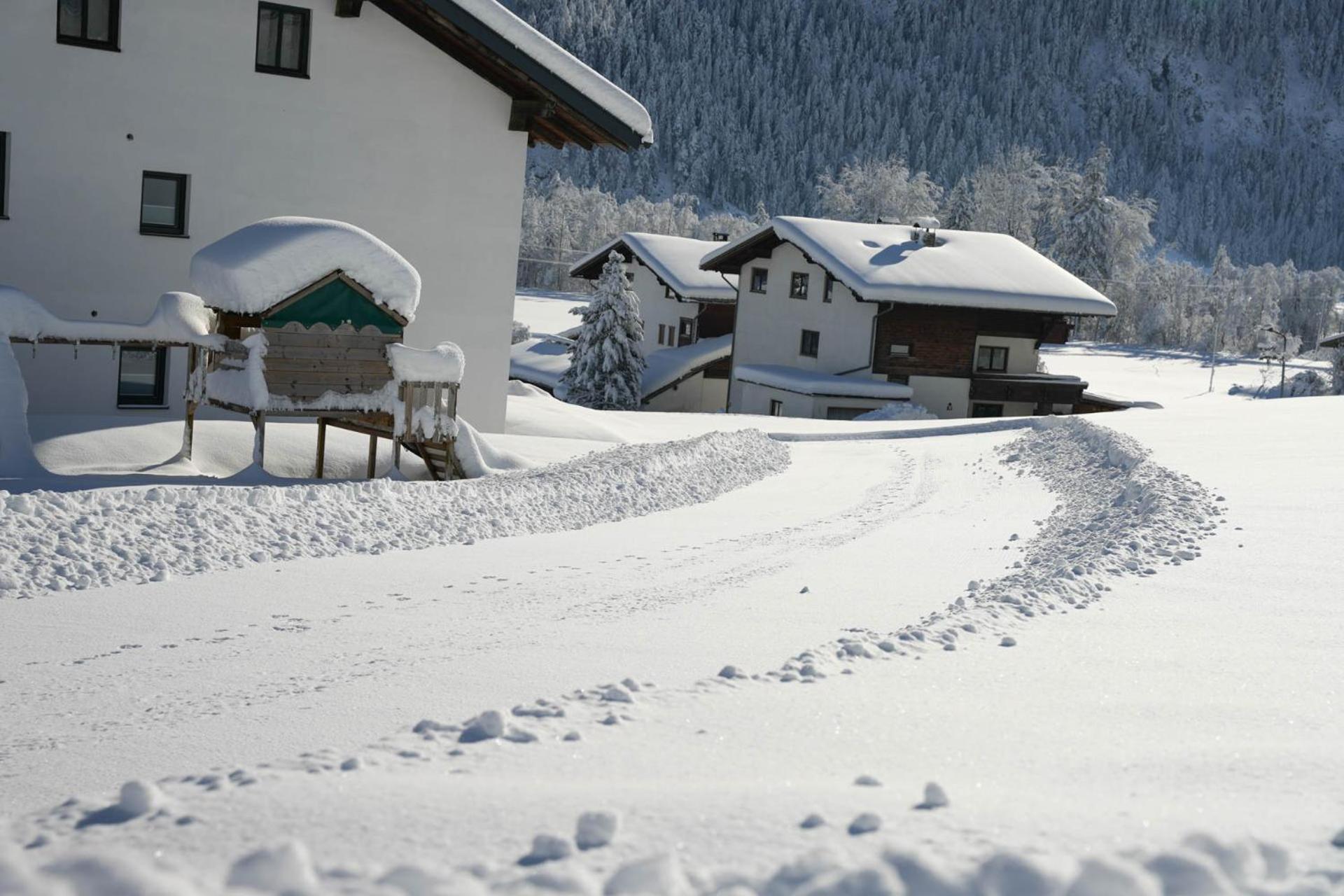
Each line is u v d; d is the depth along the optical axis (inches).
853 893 88.1
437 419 656.4
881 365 1852.9
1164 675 232.8
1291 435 828.6
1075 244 4670.3
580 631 313.9
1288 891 90.7
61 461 618.5
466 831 118.8
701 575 406.6
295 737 214.4
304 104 807.7
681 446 752.3
